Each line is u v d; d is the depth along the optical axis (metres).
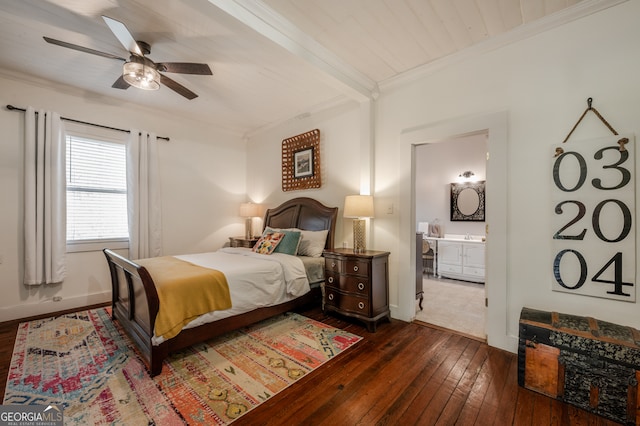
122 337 2.62
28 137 3.13
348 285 2.94
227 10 1.88
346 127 3.70
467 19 2.19
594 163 2.03
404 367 2.12
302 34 2.32
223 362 2.18
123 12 2.09
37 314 3.23
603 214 1.99
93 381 1.93
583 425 1.56
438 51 2.61
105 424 1.54
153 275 2.30
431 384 1.91
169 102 3.89
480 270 4.83
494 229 2.44
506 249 2.38
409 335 2.69
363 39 2.42
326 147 3.95
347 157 3.68
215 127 4.94
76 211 3.57
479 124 2.53
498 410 1.67
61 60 2.83
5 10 2.08
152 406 1.68
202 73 2.49
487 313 2.50
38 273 3.18
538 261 2.25
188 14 2.11
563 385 1.74
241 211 4.80
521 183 2.33
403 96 3.09
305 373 2.04
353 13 2.11
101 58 2.80
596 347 1.65
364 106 3.32
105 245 3.75
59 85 3.36
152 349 1.97
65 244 3.40
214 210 4.95
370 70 2.94
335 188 3.83
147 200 4.05
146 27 2.26
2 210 3.08
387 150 3.23
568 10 2.08
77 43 2.53
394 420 1.58
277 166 4.79
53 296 3.36
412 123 3.01
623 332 1.70
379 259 2.92
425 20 2.20
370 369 2.09
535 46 2.27
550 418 1.61
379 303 2.91
